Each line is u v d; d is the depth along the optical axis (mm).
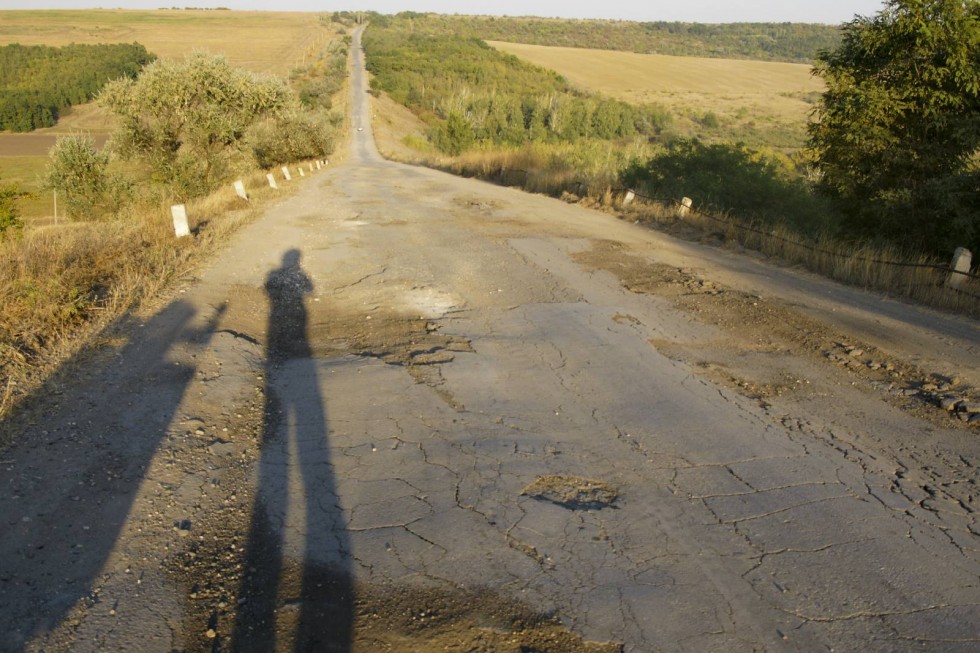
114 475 3953
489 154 29453
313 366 6078
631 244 11461
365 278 9086
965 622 2980
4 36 123188
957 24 9555
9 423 4363
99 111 22188
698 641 2852
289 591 3137
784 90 113875
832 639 2875
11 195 14000
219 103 22531
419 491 3992
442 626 2924
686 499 3922
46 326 6086
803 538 3561
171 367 5543
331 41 147375
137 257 9031
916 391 5480
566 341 6648
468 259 10102
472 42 144125
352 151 62250
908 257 9852
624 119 84000
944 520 3730
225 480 4098
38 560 3201
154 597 3051
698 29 199125
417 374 5828
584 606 3047
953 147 10125
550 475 4184
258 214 14523
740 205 13523
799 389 5543
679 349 6453
